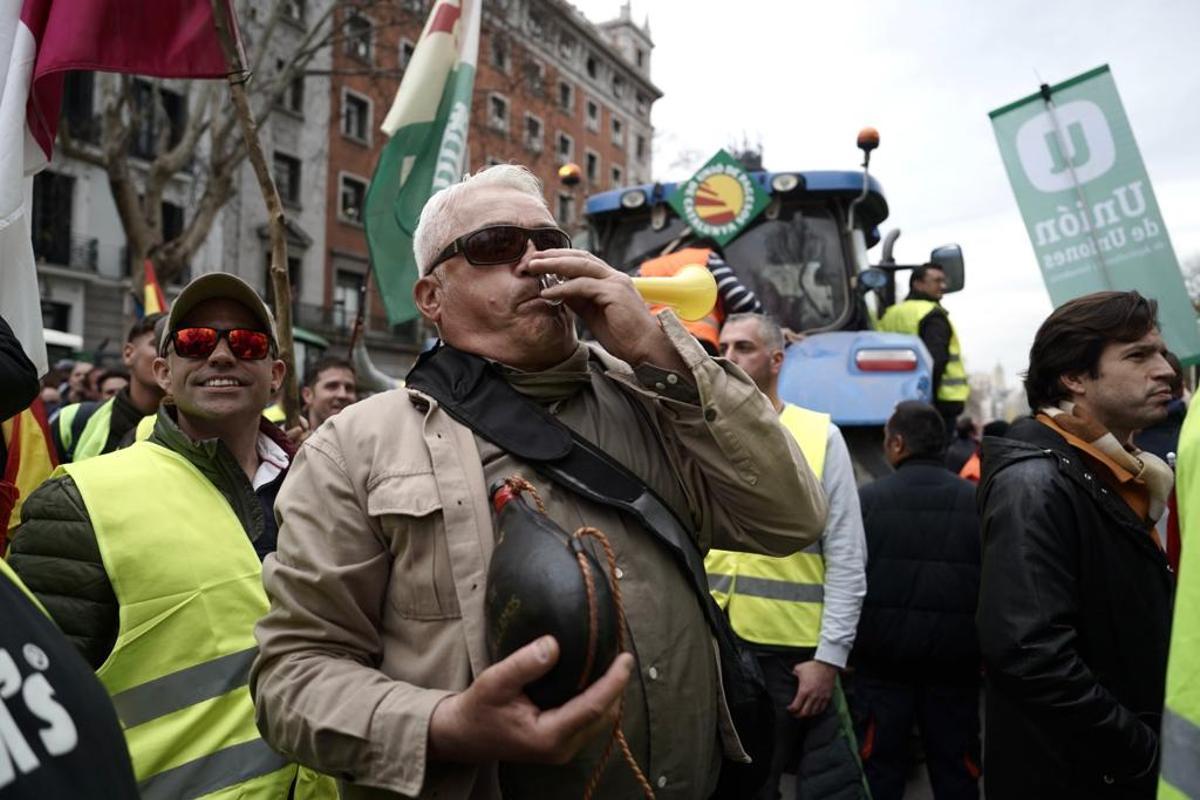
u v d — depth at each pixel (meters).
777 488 1.48
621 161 45.25
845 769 3.05
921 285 5.84
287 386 2.79
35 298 2.60
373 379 4.01
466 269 1.50
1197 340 4.20
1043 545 2.02
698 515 1.59
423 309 1.61
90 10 2.67
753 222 5.51
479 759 1.18
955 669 3.34
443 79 3.93
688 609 1.47
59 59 2.63
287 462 2.38
